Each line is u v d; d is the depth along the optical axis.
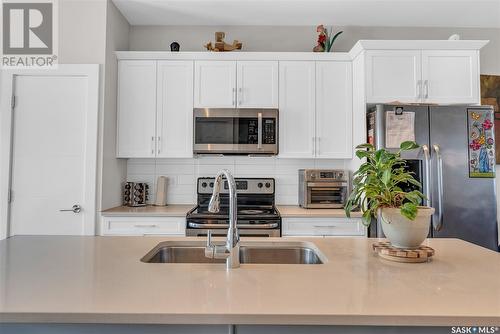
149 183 3.15
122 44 3.03
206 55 2.87
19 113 2.62
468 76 2.68
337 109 2.91
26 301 0.83
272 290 0.92
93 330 0.84
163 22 3.16
